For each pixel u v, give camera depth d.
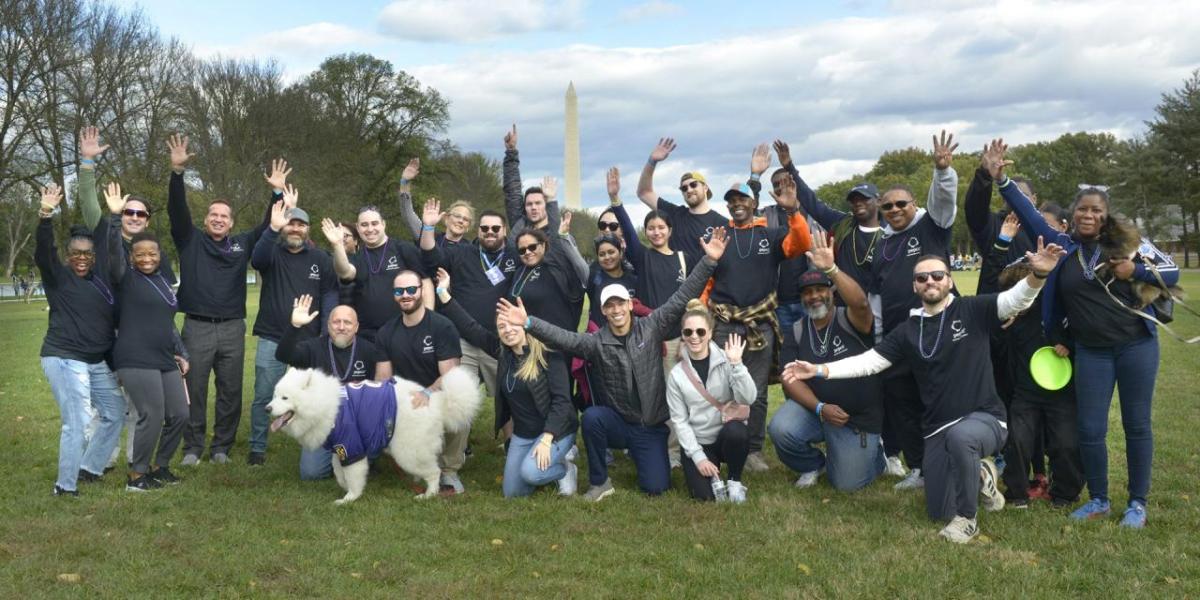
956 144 6.25
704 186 8.02
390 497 6.45
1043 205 6.74
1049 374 5.52
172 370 6.71
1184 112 49.59
